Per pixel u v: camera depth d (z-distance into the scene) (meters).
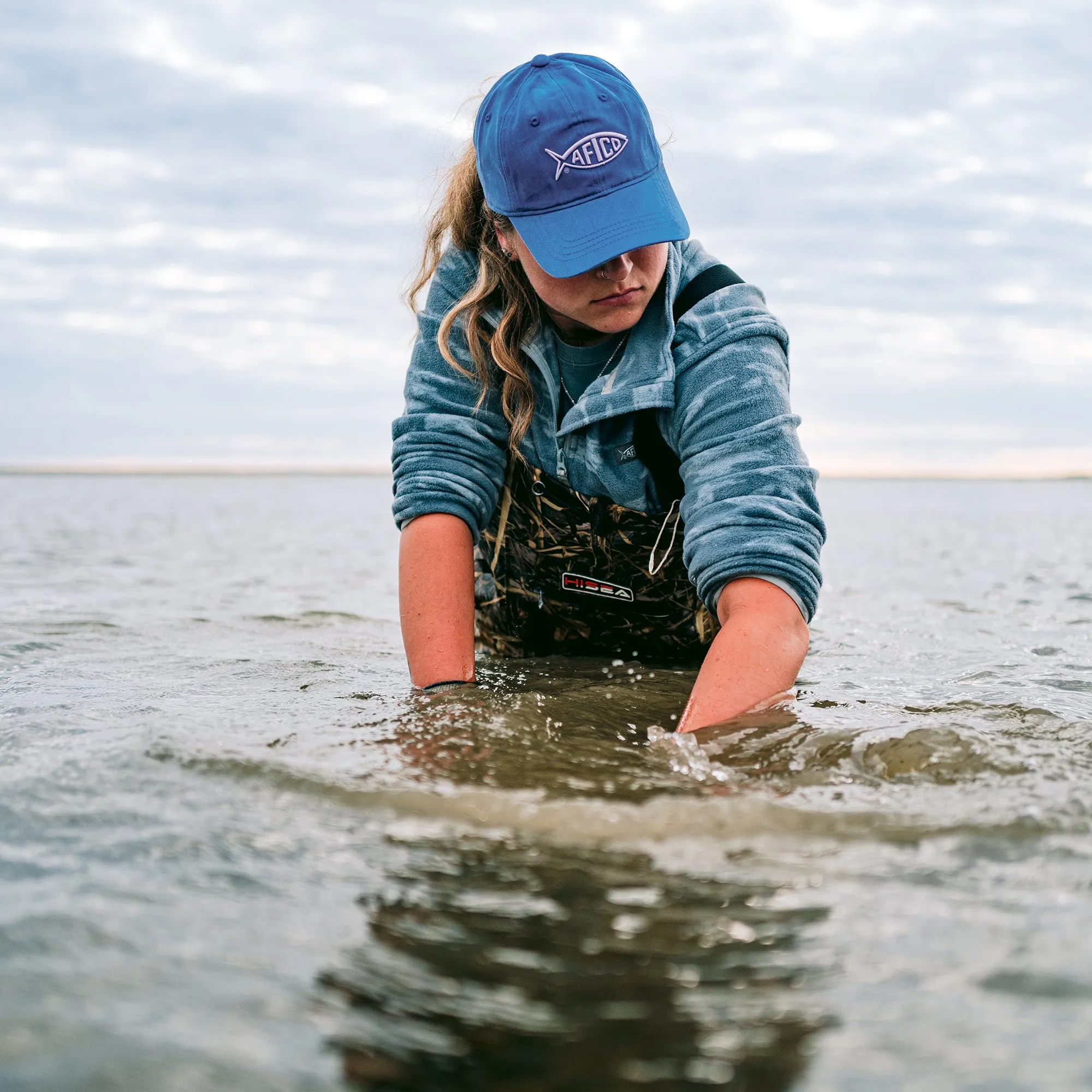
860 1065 0.78
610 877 1.11
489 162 1.88
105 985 0.88
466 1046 0.80
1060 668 2.43
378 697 1.97
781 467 1.90
